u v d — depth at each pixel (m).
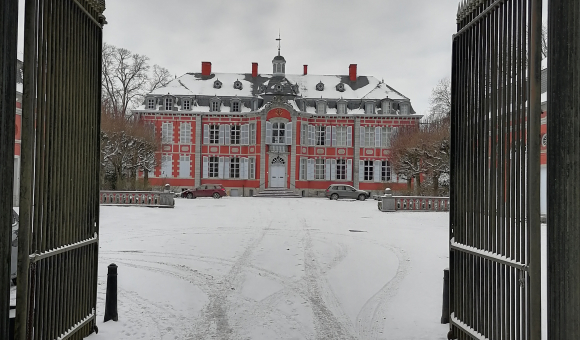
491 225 5.13
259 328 6.75
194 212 25.66
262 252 12.98
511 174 4.72
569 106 3.57
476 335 5.32
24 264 4.44
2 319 3.75
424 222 21.55
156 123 51.69
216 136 52.50
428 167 35.38
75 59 5.58
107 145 33.12
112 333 6.36
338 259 12.01
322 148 52.50
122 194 28.22
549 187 3.73
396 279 9.78
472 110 5.61
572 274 3.53
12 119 3.85
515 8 4.71
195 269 10.69
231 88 55.03
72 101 5.53
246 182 51.78
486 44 5.30
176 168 51.81
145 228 18.20
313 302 8.08
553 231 3.67
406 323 6.95
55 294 5.18
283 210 28.12
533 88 4.18
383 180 52.41
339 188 43.25
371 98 53.75
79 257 5.85
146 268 10.73
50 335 5.07
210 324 6.89
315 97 54.47
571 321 3.53
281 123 50.81
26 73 4.44
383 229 18.64
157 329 6.61
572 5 3.56
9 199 3.82
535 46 4.16
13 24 3.82
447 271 6.97
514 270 4.66
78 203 5.78
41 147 4.80
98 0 6.20
